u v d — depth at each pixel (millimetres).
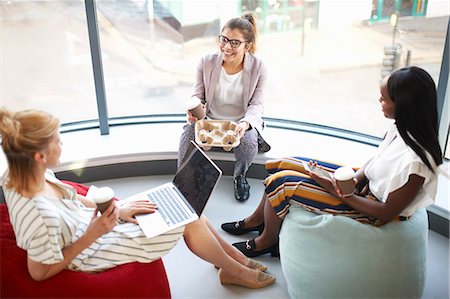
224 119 2705
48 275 1343
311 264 1701
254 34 2529
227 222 2430
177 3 2984
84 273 1425
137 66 3189
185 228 1719
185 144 2512
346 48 2863
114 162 2863
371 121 2990
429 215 2314
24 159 1242
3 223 1519
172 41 3119
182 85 3307
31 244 1250
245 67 2557
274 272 2051
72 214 1447
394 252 1616
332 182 1734
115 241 1536
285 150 2879
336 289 1685
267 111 3355
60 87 3080
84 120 3270
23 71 2941
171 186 1895
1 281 1336
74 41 2959
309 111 3230
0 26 2770
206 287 1963
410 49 2531
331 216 1680
